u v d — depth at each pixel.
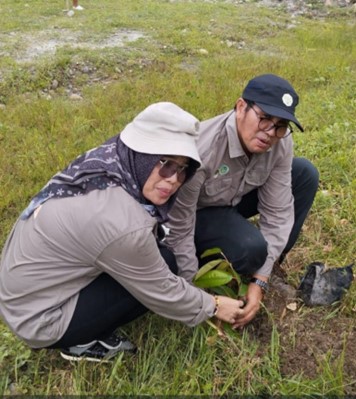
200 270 2.24
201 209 2.46
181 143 1.74
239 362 2.11
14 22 8.21
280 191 2.38
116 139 1.88
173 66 6.30
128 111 4.76
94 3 10.06
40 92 5.52
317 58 6.46
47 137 4.25
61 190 1.84
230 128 2.12
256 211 2.71
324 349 2.25
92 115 4.64
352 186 3.38
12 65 5.97
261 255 2.34
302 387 2.04
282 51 7.18
